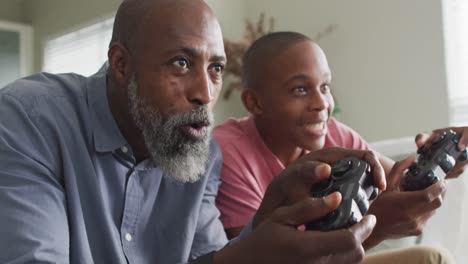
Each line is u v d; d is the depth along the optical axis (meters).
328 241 0.41
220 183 0.91
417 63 2.31
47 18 3.23
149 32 0.65
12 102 0.65
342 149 0.55
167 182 0.77
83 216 0.66
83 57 2.95
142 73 0.65
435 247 0.80
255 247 0.46
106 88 0.73
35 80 0.74
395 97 2.38
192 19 0.64
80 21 2.97
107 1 2.80
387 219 0.70
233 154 0.95
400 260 0.80
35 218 0.57
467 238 1.18
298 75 0.96
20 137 0.62
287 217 0.45
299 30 2.77
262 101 1.00
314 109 0.96
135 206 0.72
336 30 2.61
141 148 0.73
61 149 0.65
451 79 2.24
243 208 0.91
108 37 2.80
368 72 2.49
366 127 2.49
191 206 0.78
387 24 2.41
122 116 0.71
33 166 0.61
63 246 0.59
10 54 3.31
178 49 0.63
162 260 0.74
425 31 2.29
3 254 0.55
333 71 2.62
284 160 1.01
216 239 0.83
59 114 0.68
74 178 0.65
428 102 2.28
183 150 0.65
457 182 1.21
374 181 0.50
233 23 2.87
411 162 0.73
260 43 1.03
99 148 0.69
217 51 0.66
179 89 0.64
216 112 2.69
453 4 2.25
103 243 0.67
